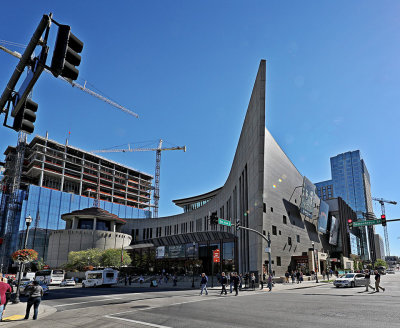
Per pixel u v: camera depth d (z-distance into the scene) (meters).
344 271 66.50
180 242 79.19
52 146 143.38
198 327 10.25
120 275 69.88
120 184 166.00
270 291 28.27
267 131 50.91
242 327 10.05
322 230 71.25
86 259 72.12
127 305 17.48
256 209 42.62
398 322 10.41
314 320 11.12
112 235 89.56
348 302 16.78
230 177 64.00
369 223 28.61
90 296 24.81
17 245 109.25
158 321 11.67
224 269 64.25
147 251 85.69
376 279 24.27
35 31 6.42
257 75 45.22
